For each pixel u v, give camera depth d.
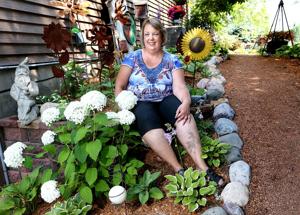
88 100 2.09
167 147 2.33
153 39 2.52
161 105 2.57
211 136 2.91
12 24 3.50
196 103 3.24
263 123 3.17
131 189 2.24
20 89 2.88
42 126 2.84
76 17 4.94
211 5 10.97
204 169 2.29
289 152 2.66
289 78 4.87
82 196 2.16
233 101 3.77
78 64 4.73
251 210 2.07
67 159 2.24
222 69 5.83
